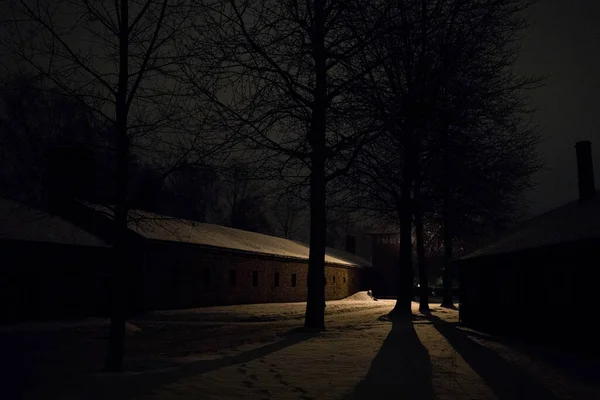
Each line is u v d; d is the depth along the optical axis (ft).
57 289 73.77
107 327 65.87
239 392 22.71
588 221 41.11
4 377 26.32
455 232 108.68
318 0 50.55
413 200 84.48
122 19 30.01
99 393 22.07
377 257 229.25
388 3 49.26
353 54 52.16
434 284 264.31
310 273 57.62
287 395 22.34
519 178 86.69
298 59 51.67
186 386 23.45
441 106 57.16
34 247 70.59
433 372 28.48
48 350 42.78
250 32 48.70
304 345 41.47
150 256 89.97
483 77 60.75
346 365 30.83
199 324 72.02
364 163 62.64
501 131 74.33
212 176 34.19
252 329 64.28
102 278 82.58
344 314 99.71
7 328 60.23
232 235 132.77
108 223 83.97
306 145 58.65
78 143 30.96
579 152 54.13
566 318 40.50
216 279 108.37
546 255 43.86
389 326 61.72
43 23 28.96
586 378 26.84
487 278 56.80
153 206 32.55
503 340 45.83
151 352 40.24
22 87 29.27
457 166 67.05
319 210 57.26
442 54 53.67
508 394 22.89
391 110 53.52
